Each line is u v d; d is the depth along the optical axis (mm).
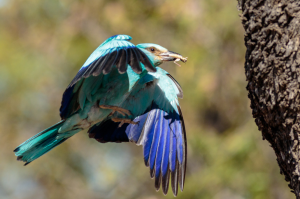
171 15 13234
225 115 12750
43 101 14125
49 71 13891
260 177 11266
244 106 12680
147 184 13570
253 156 11477
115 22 13578
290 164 4727
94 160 14359
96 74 4844
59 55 13930
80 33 13828
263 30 4684
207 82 12523
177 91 6656
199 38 12984
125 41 5316
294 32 4520
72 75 13891
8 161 14078
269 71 4684
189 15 12953
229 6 12789
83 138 14422
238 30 12703
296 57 4508
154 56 6922
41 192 14266
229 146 11742
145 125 6566
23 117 14086
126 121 6320
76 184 14078
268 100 4773
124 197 13547
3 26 14312
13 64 13789
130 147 14414
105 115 6152
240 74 12719
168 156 6488
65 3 14125
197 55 12766
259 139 11562
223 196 11344
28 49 14062
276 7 4605
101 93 6016
